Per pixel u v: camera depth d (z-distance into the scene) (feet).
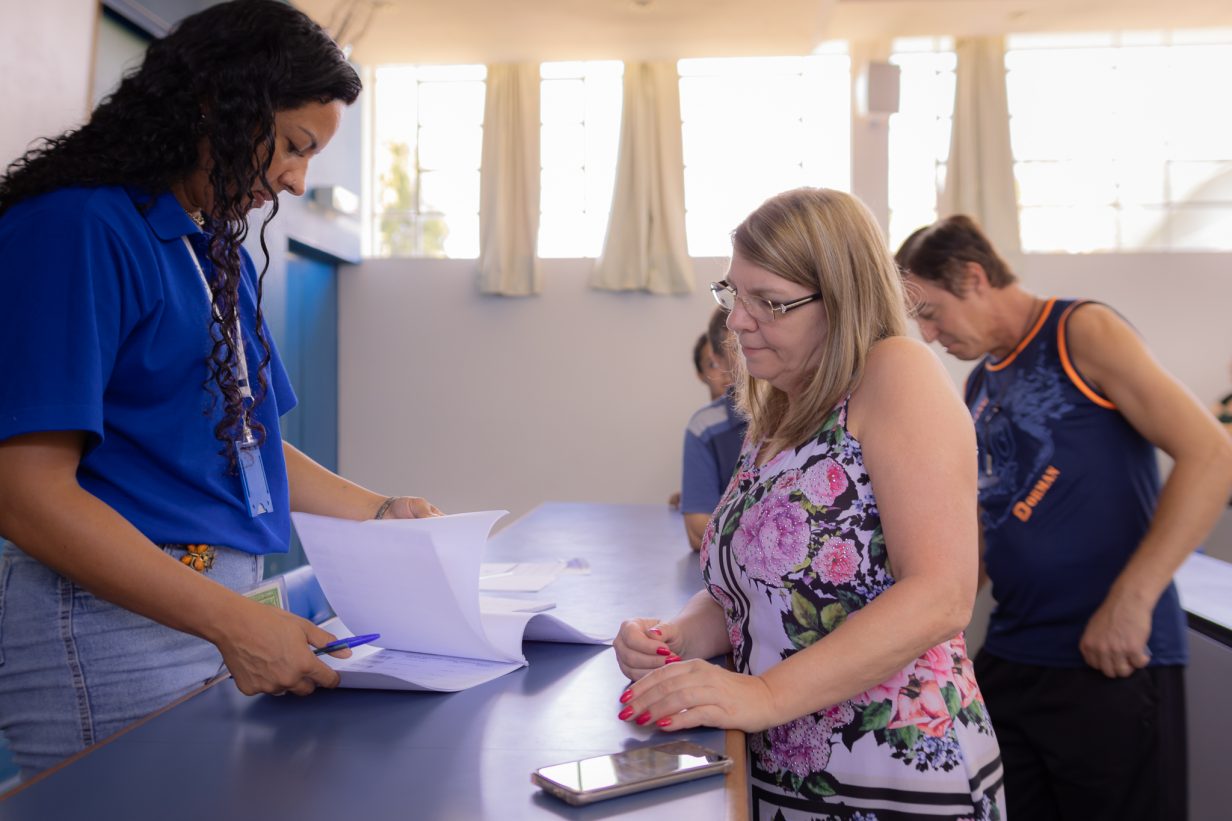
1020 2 18.80
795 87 21.94
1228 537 13.30
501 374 21.74
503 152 21.33
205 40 3.76
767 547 3.51
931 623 3.04
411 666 3.81
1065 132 21.40
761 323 3.64
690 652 3.92
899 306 3.61
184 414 3.93
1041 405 5.55
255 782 2.66
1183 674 5.50
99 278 3.54
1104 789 5.42
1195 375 20.40
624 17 19.01
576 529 9.18
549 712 3.26
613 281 21.04
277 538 4.31
